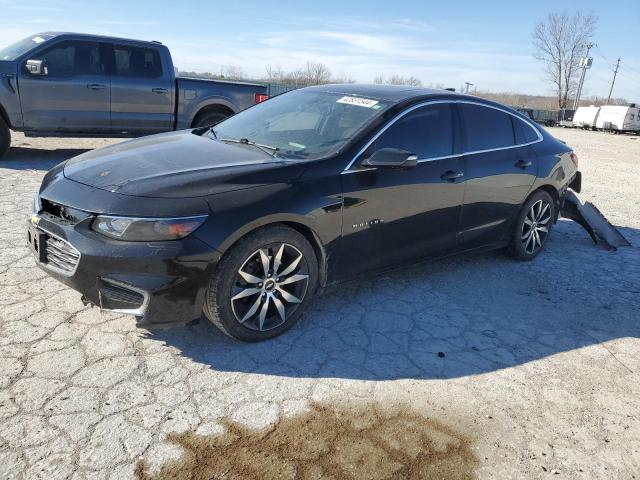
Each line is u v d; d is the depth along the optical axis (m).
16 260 4.42
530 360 3.59
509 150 4.95
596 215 6.42
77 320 3.56
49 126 8.51
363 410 2.93
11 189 6.69
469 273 5.05
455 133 4.46
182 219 2.97
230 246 3.16
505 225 5.04
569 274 5.24
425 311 4.16
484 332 3.92
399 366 3.38
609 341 3.95
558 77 64.69
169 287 2.98
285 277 3.46
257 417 2.79
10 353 3.14
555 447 2.78
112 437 2.56
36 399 2.77
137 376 3.04
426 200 4.14
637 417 3.08
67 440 2.52
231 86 9.74
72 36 8.45
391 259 4.09
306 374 3.20
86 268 2.98
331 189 3.54
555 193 5.50
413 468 2.54
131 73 8.94
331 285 3.79
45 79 8.27
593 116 42.81
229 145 4.01
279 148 3.92
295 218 3.35
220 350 3.37
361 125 3.93
